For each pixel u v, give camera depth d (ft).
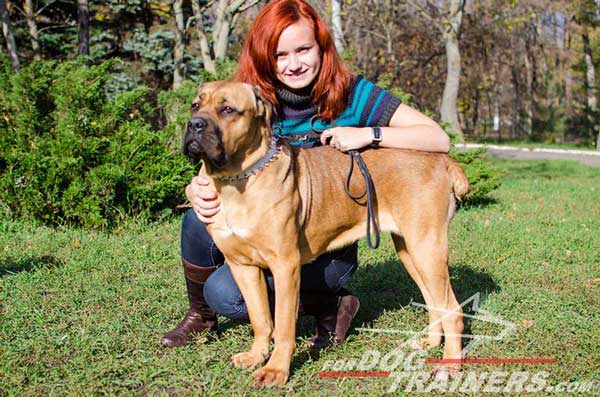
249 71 11.55
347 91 11.70
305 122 11.91
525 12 92.89
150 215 24.32
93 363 11.00
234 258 10.77
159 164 24.02
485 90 128.26
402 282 16.74
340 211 11.41
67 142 22.81
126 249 19.76
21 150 23.70
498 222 26.71
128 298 14.78
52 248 19.57
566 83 132.87
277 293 10.40
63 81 24.82
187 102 27.43
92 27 66.85
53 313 13.57
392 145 11.45
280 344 10.42
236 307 11.63
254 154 10.18
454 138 32.89
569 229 24.97
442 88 112.78
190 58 64.64
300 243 11.09
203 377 10.52
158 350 11.71
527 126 132.16
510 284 16.71
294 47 11.06
